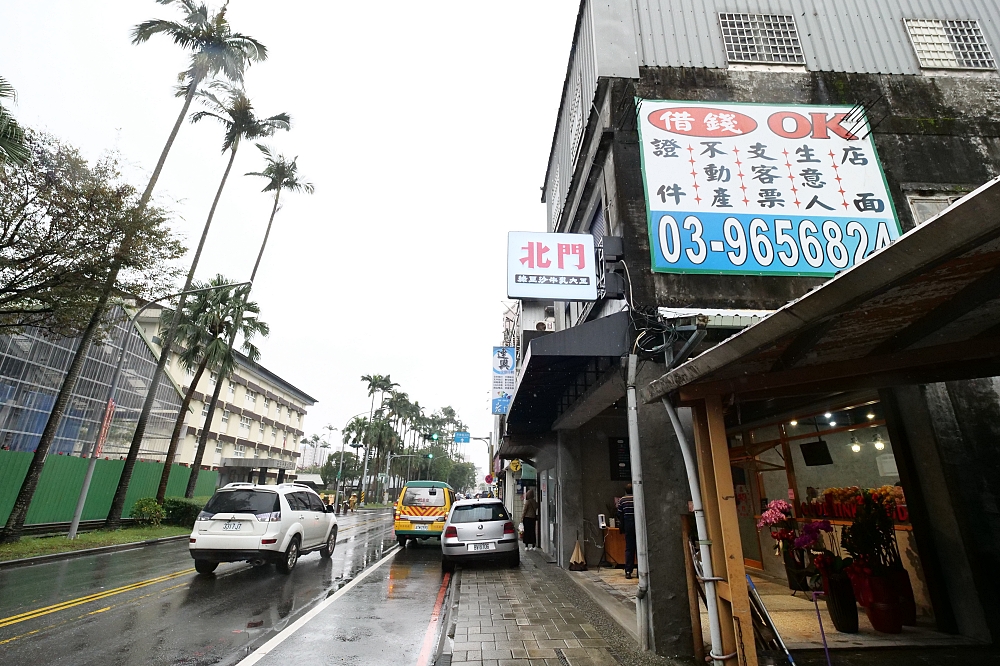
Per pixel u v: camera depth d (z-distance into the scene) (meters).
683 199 6.81
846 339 3.18
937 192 7.07
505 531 10.51
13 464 14.92
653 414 5.44
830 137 7.27
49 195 10.88
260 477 39.34
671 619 4.86
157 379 19.25
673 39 7.95
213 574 9.58
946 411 5.37
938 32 8.23
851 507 6.35
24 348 17.30
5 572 9.85
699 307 6.28
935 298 2.66
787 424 7.67
